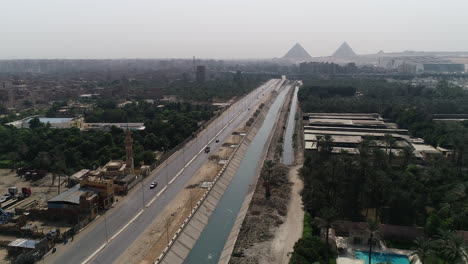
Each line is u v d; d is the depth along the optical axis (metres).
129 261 138.00
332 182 187.00
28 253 138.62
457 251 127.62
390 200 167.38
